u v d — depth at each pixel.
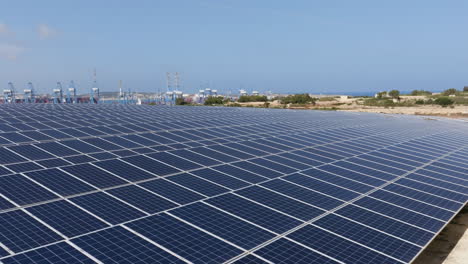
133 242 11.62
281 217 14.66
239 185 17.69
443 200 19.09
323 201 16.89
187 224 13.21
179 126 32.69
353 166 23.58
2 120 28.67
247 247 12.09
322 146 28.75
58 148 21.14
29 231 11.61
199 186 16.97
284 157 23.94
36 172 16.67
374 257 12.45
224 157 22.47
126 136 26.17
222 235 12.70
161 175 17.92
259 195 16.70
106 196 14.81
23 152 19.64
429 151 31.83
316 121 46.31
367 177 21.50
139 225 12.75
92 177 16.73
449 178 23.58
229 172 19.53
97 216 13.05
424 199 18.88
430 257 18.45
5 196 13.86
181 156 21.73
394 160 26.64
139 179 17.06
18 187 14.80
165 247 11.54
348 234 13.89
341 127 41.62
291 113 57.56
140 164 19.33
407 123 53.91
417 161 27.20
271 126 37.62
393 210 16.84
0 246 10.64
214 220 13.74
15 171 16.52
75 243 11.21
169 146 24.02
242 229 13.30
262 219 14.29
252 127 35.88
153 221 13.15
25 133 24.41
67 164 18.22
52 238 11.35
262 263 11.27
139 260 10.69
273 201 16.17
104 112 40.09
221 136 29.33
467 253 18.88
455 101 144.75
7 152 19.36
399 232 14.62
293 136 32.16
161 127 31.30
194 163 20.50
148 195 15.34
